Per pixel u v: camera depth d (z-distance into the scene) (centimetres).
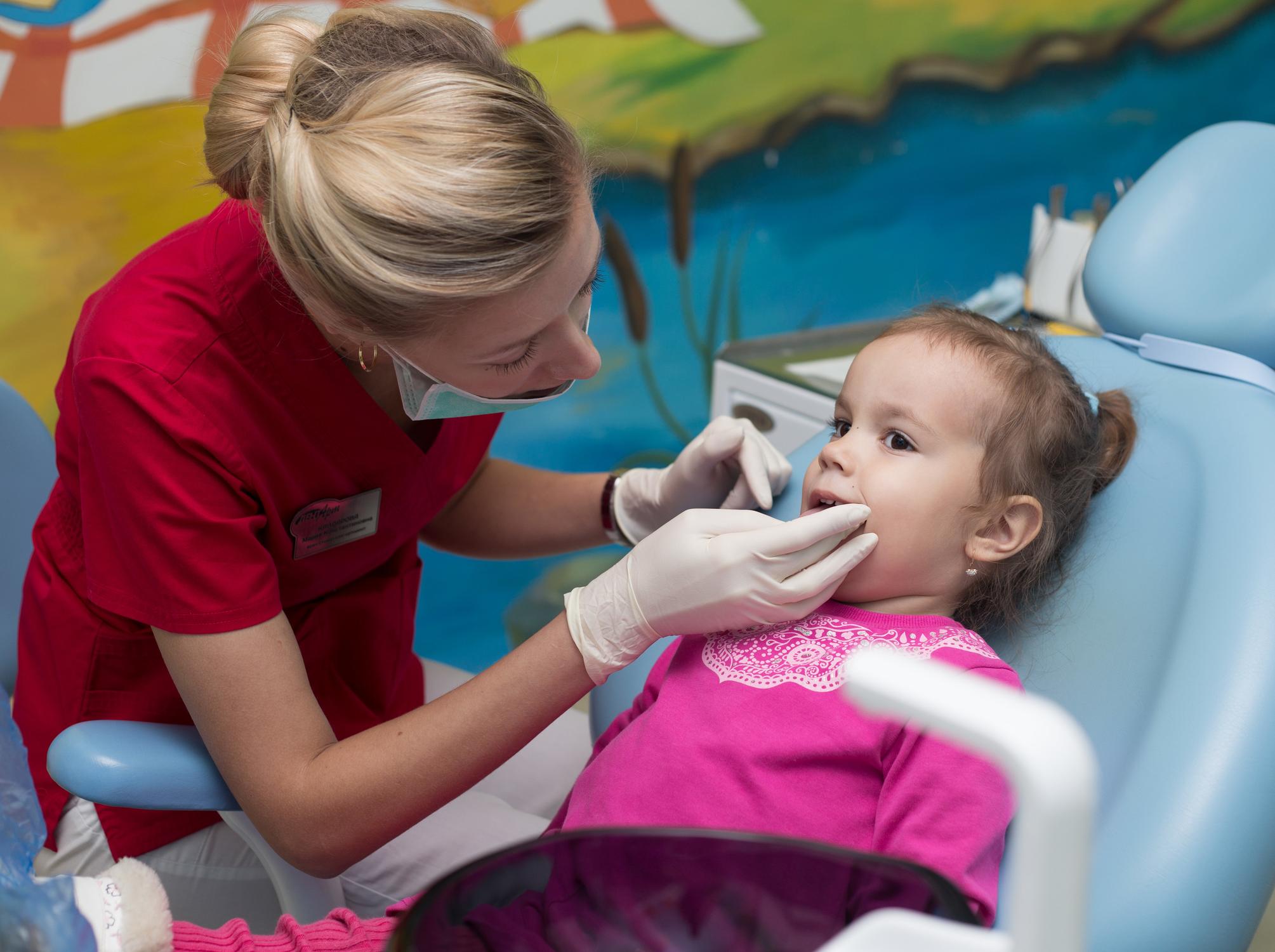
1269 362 106
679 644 103
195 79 195
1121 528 98
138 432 91
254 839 101
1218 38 231
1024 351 97
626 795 90
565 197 78
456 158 74
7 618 127
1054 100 229
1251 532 89
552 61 206
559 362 88
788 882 48
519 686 92
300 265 78
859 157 224
